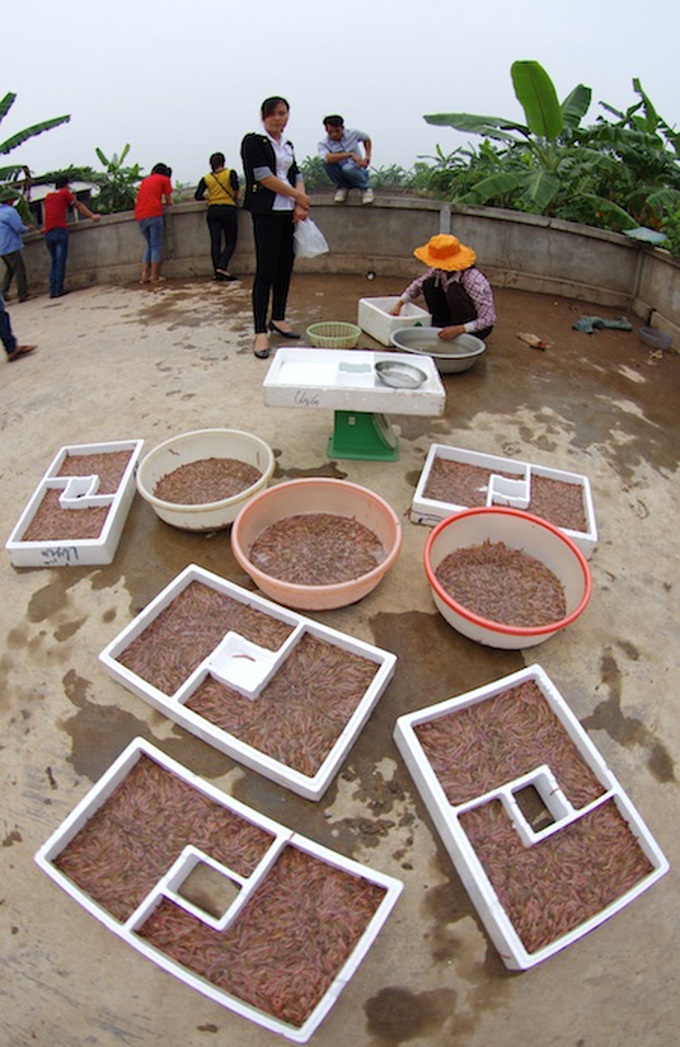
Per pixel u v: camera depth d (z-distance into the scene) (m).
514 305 6.52
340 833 2.03
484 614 2.66
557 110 6.41
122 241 7.56
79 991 1.73
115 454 3.65
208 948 1.74
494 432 4.11
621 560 3.14
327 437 3.94
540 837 1.94
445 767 2.14
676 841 2.06
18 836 2.03
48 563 3.00
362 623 2.72
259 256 4.54
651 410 4.56
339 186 6.98
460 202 6.78
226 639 2.49
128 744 2.28
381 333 5.24
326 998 1.56
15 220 6.98
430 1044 1.65
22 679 2.51
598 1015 1.71
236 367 4.87
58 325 6.21
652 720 2.42
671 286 5.79
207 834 1.98
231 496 3.26
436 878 1.93
